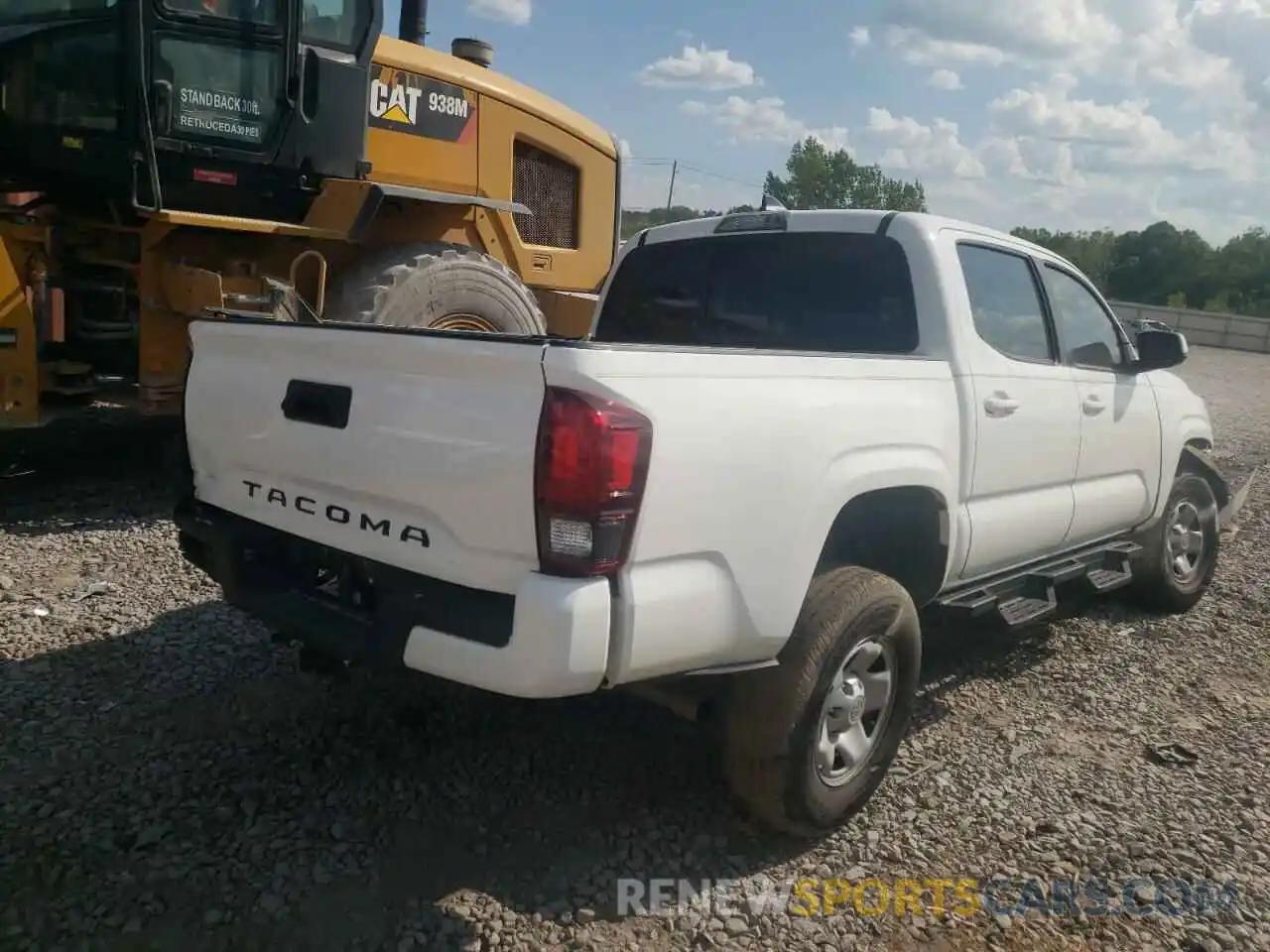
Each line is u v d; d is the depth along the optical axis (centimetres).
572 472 283
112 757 396
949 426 415
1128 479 575
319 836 355
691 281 515
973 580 464
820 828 365
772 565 331
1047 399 484
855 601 354
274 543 367
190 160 680
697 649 315
